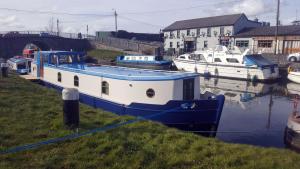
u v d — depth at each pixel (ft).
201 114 41.68
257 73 106.93
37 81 71.72
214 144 25.02
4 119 29.76
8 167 19.42
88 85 52.31
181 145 24.14
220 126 50.14
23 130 26.63
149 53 182.39
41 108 35.53
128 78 44.45
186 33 218.18
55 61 65.92
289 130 38.70
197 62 123.75
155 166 20.47
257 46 173.06
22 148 22.26
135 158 21.53
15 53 194.39
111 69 57.06
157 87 42.55
